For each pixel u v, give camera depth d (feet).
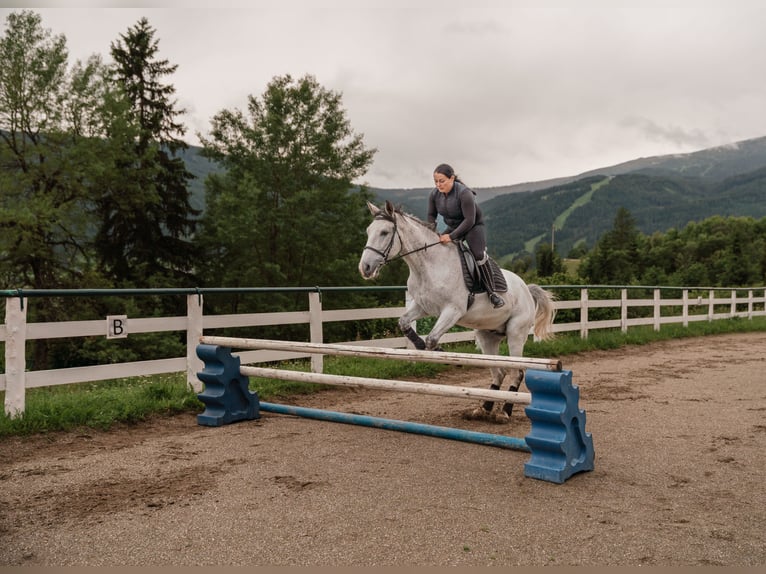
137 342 90.12
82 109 91.81
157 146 102.99
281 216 113.60
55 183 93.04
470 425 20.44
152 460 15.74
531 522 11.50
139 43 118.93
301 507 12.19
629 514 12.00
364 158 122.52
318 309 28.78
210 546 10.43
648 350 44.73
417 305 19.97
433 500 12.67
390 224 19.03
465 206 19.61
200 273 117.80
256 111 122.21
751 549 10.38
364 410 22.94
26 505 12.48
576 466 14.52
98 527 11.28
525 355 38.09
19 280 91.25
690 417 21.38
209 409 20.57
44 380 19.77
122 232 106.52
